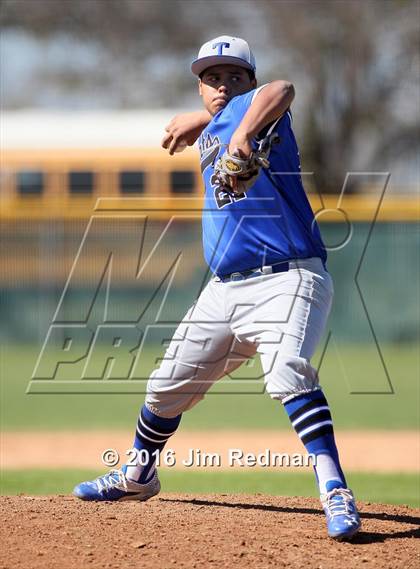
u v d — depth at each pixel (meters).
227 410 42.94
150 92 100.06
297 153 15.42
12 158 59.44
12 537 14.61
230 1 97.19
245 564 13.55
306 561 13.73
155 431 16.84
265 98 14.12
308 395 14.66
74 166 59.03
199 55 15.77
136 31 99.25
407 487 24.56
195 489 23.52
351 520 14.37
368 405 42.94
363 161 94.62
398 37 93.12
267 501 18.12
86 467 27.88
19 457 29.92
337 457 14.75
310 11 93.88
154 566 13.46
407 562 13.80
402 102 94.06
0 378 51.44
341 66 93.00
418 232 60.41
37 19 98.62
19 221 61.03
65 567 13.43
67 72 101.56
